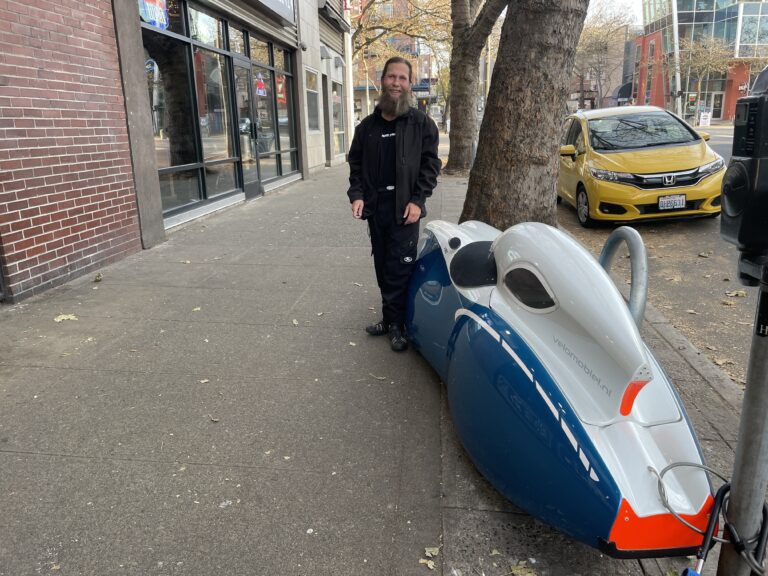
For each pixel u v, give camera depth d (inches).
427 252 148.7
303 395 136.6
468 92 605.9
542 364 86.9
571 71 192.1
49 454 113.7
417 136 147.3
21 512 97.8
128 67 260.1
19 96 197.2
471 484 105.3
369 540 92.4
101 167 243.1
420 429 122.6
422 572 86.4
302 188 520.1
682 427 85.0
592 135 354.6
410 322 149.9
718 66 2012.8
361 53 1130.7
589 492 76.4
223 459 112.4
